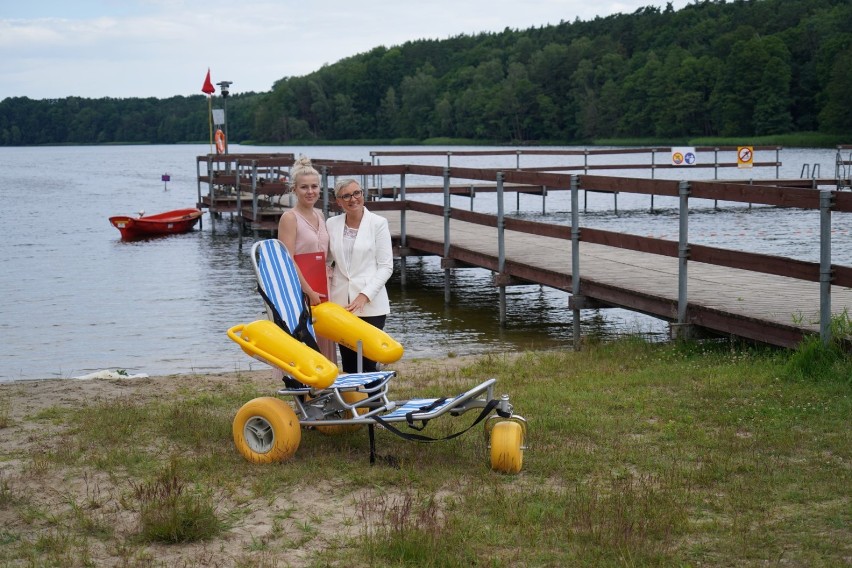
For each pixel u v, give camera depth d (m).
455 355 10.79
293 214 6.53
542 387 7.80
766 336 8.66
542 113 119.81
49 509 5.15
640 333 11.67
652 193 9.95
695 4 135.88
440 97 142.75
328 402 5.99
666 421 6.57
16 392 8.36
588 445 6.09
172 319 13.97
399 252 17.17
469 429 6.01
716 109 98.62
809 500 4.95
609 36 129.50
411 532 4.52
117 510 5.09
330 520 4.91
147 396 8.14
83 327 13.34
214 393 8.23
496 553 4.39
